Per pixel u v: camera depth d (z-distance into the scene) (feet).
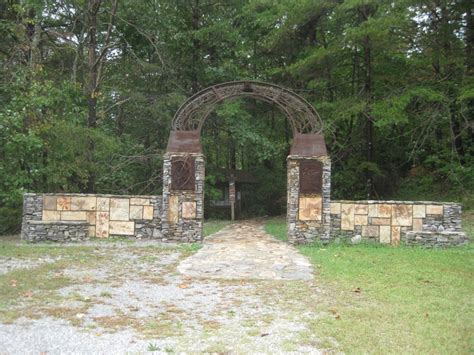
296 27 69.05
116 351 16.29
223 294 25.14
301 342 17.49
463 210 60.29
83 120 59.47
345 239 45.60
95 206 47.03
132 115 72.79
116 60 73.77
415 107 65.26
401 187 75.66
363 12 63.93
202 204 46.44
